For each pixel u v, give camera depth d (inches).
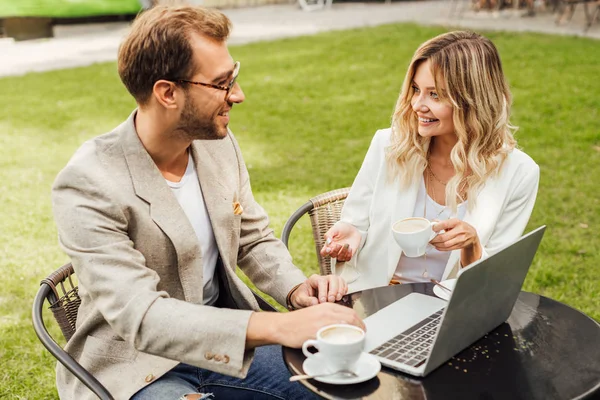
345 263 110.7
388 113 323.9
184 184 88.6
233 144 96.8
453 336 71.5
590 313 153.8
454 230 89.2
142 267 79.5
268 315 75.8
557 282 168.4
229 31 82.2
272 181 237.1
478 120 100.0
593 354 75.2
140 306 75.7
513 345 76.9
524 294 89.3
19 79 429.1
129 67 80.1
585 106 319.9
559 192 222.2
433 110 100.2
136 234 82.6
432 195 107.3
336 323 74.0
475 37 100.8
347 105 341.1
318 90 373.7
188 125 82.0
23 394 129.5
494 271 71.9
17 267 181.6
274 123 313.1
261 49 496.4
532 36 501.4
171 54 78.2
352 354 67.0
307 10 725.3
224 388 89.4
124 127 84.3
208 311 76.2
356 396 67.3
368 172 110.3
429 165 107.1
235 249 93.7
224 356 74.4
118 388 81.7
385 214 107.4
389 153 107.3
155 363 82.8
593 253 182.1
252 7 764.0
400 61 439.8
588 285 166.2
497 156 102.3
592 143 269.4
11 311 160.1
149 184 83.1
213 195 89.7
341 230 107.9
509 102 103.2
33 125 323.0
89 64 472.7
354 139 286.5
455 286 66.5
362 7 740.7
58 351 79.9
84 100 368.8
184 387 82.4
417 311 84.7
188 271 85.4
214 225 89.1
